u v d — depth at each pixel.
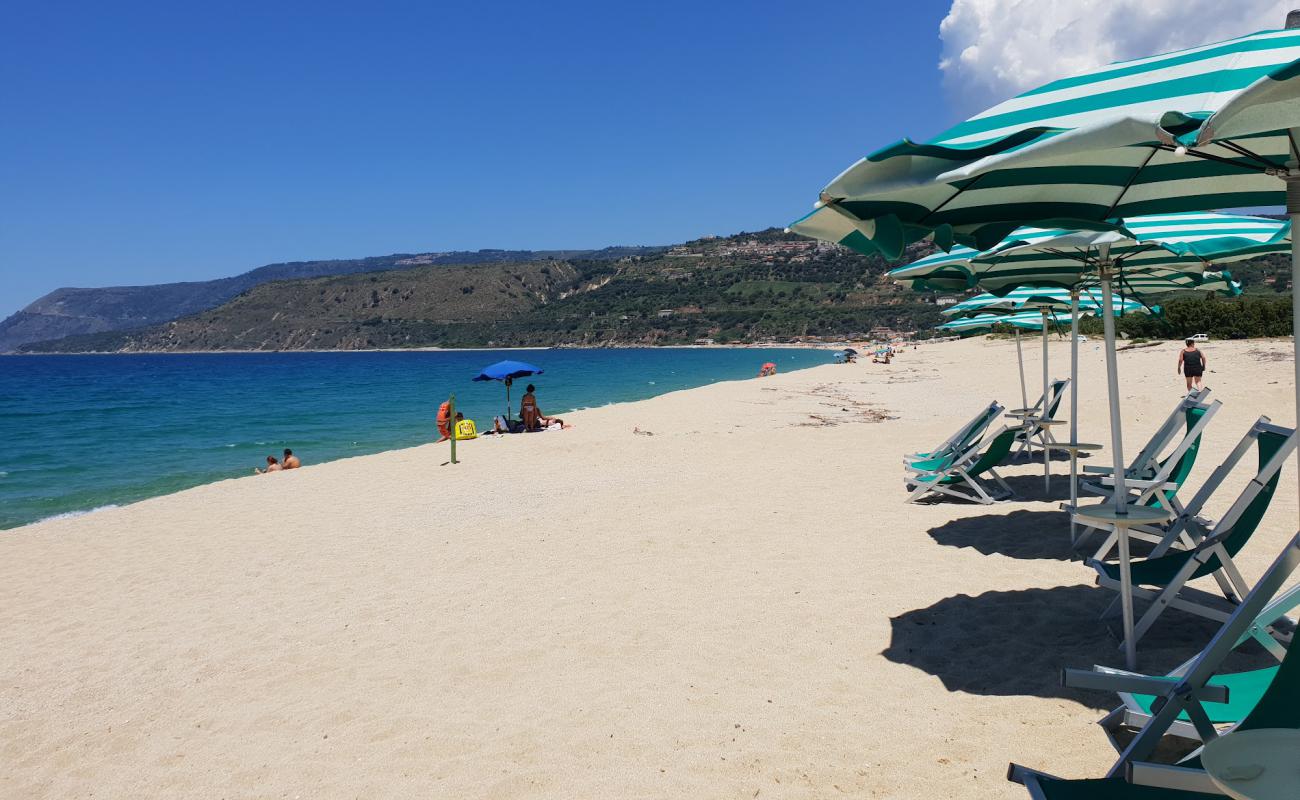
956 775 3.01
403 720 3.88
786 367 67.69
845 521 7.13
